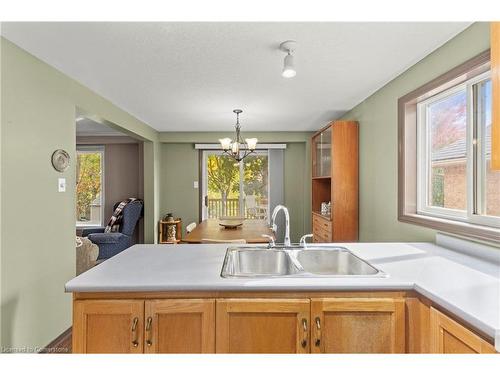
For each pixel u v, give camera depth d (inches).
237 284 48.1
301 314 48.1
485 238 63.6
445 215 83.5
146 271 54.9
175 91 117.5
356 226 137.2
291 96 125.2
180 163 226.1
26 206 80.5
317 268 74.1
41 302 85.6
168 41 75.7
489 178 69.6
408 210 96.5
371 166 123.0
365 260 62.4
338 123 137.6
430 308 44.9
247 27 69.0
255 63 89.8
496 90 42.7
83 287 47.3
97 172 233.9
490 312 36.8
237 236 119.0
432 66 82.0
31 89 82.5
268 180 230.7
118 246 190.2
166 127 195.3
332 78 103.0
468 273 53.1
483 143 70.8
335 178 137.8
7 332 74.2
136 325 47.9
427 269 55.7
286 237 77.1
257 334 48.3
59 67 91.9
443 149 86.7
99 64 90.0
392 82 104.8
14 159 76.7
